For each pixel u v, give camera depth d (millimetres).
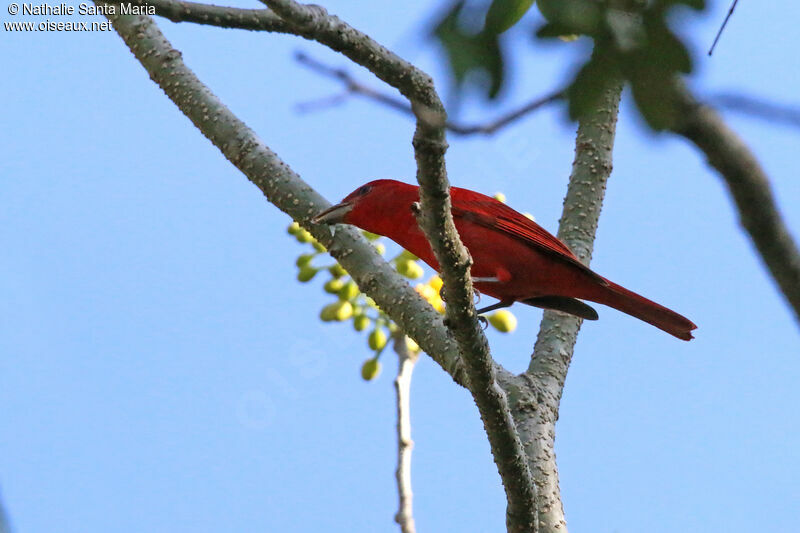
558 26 4449
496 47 4602
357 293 11359
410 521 9984
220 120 10461
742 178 5191
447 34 4660
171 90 10625
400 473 10258
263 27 6859
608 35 4352
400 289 9766
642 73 4328
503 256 11320
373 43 6488
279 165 10328
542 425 9930
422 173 6848
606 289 11344
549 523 9180
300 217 10180
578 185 12180
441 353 9406
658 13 4316
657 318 11453
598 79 4430
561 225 12086
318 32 6395
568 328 11289
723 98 4414
